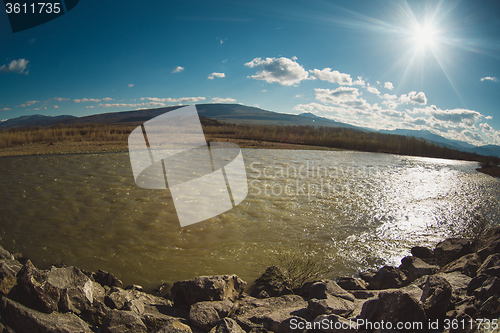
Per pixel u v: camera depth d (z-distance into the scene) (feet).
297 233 22.16
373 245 20.63
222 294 12.28
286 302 12.38
